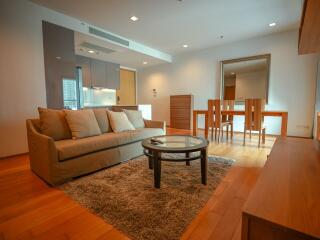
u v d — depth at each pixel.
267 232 0.56
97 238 1.19
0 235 1.22
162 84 6.77
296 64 4.22
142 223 1.32
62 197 1.69
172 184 1.91
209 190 1.79
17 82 2.91
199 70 5.78
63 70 3.45
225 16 3.52
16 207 1.54
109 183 1.95
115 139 2.48
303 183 0.78
